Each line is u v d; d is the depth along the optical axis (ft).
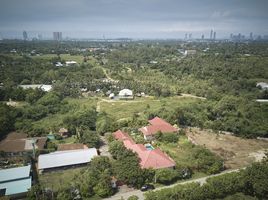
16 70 609.01
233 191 192.95
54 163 232.53
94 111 372.79
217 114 379.76
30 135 303.48
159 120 340.39
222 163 238.68
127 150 236.84
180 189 182.80
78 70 655.35
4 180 203.51
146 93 519.19
